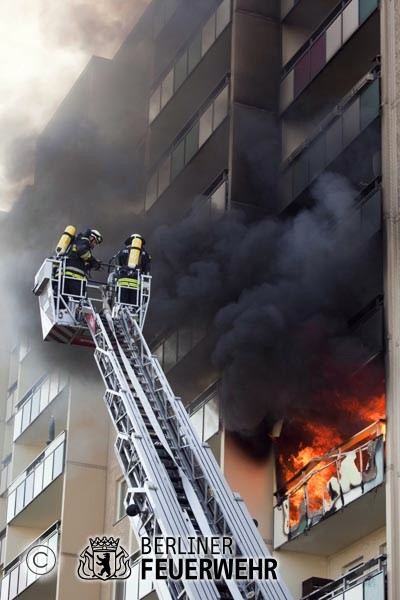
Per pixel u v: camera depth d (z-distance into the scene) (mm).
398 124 31500
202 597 25062
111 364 30453
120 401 29781
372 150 33062
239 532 26484
